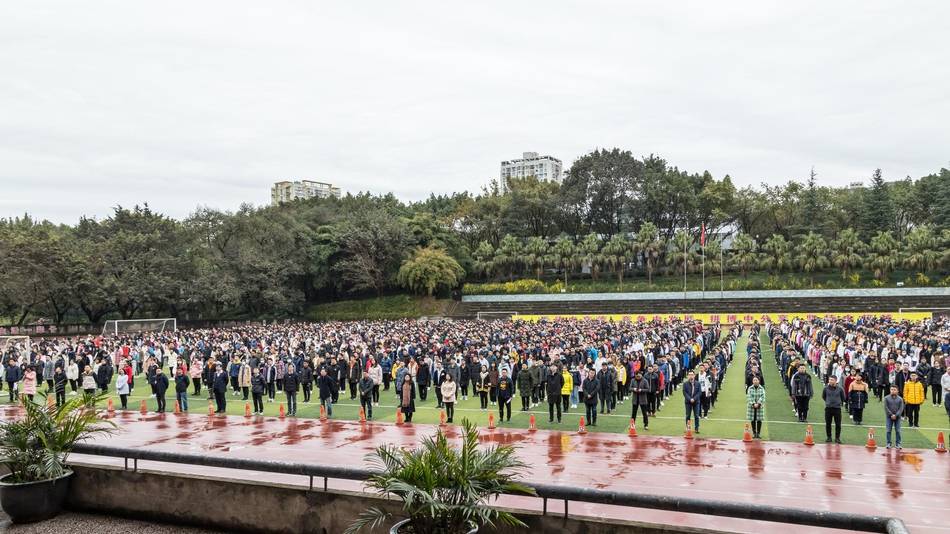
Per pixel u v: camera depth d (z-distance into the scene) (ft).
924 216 317.42
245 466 30.81
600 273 321.32
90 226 266.77
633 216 337.31
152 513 33.06
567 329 153.28
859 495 45.11
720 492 45.96
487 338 135.85
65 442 34.65
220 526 31.55
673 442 63.87
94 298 221.66
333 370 89.04
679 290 282.97
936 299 235.40
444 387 77.05
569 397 85.40
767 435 66.85
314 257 288.10
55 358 110.01
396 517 27.78
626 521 25.26
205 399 98.37
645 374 77.05
